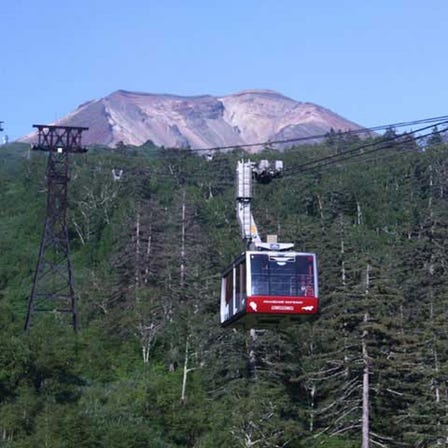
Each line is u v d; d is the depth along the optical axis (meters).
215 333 73.00
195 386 74.38
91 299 90.88
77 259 104.56
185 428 68.56
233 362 70.44
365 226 102.25
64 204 85.50
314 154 123.88
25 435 62.25
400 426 63.03
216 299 81.25
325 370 67.69
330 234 90.38
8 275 100.25
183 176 119.69
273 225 93.38
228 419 65.31
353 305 64.12
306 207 107.25
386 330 63.19
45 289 96.12
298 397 69.75
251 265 44.31
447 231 85.38
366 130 56.03
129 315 83.25
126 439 63.75
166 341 83.00
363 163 119.00
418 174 113.06
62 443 60.16
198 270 86.75
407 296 78.06
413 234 97.69
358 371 63.72
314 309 44.22
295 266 44.50
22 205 118.25
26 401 64.81
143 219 94.31
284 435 62.50
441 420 62.09
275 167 50.84
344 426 64.94
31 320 84.69
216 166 120.12
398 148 119.75
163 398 71.31
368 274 66.31
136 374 78.62
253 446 62.03
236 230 97.88
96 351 79.50
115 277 93.31
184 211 94.94
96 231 108.50
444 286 78.38
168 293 84.31
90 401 70.69
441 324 67.25
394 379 63.56
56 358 71.25
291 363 69.44
